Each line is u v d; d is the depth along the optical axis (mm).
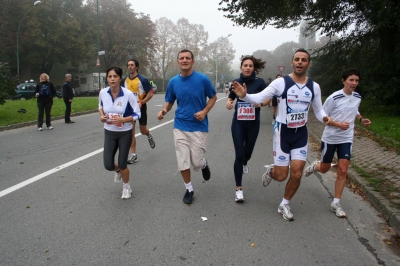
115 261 3195
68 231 3797
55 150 8094
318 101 4086
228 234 3754
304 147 4043
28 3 36125
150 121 13352
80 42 39406
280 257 3285
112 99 4566
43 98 11445
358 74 4242
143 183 5531
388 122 11422
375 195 4676
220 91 55375
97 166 6582
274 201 4777
